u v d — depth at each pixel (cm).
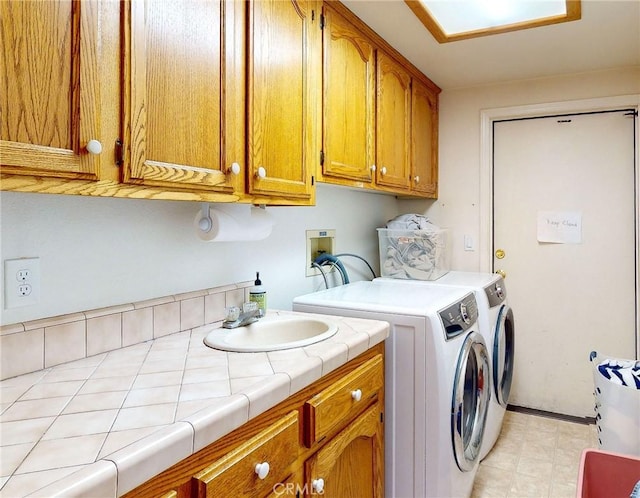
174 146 105
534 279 297
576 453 244
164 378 103
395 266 268
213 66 117
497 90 297
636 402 149
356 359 143
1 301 103
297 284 219
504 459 239
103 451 70
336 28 179
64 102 82
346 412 133
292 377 107
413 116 264
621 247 274
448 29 211
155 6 100
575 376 288
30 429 77
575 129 283
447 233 290
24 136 76
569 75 277
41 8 78
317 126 166
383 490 167
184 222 153
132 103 94
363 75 202
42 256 111
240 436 93
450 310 180
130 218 134
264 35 135
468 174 308
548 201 292
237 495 90
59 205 115
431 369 163
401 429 169
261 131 134
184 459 80
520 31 213
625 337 274
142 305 135
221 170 120
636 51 239
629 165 271
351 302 184
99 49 87
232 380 102
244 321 155
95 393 94
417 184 273
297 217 218
